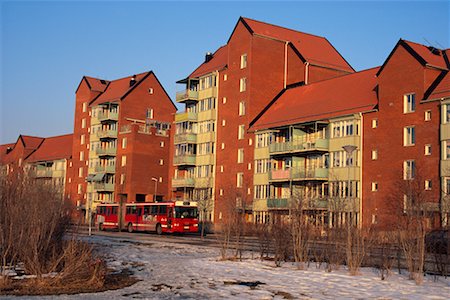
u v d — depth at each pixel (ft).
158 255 98.17
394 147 153.17
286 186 190.90
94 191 299.79
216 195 225.76
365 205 157.79
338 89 186.70
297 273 71.61
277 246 84.12
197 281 64.59
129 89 292.40
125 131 282.36
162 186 282.15
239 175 216.13
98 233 182.39
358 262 73.20
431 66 147.54
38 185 83.10
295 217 86.58
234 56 224.53
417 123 147.74
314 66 215.31
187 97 240.94
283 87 219.82
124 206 205.67
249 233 147.95
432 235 91.61
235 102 221.25
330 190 168.76
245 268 76.84
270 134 200.13
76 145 322.55
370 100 166.20
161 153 284.41
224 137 225.76
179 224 176.86
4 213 68.23
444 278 67.46
